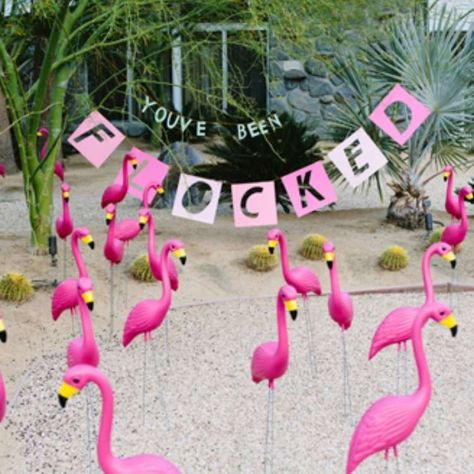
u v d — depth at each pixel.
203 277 7.75
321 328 6.62
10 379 5.67
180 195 6.94
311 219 9.70
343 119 9.38
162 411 5.15
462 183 12.48
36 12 6.98
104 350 6.18
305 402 5.27
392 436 3.65
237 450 4.67
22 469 4.48
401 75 8.52
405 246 8.57
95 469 4.48
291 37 7.39
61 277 7.39
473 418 5.02
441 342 6.27
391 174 9.34
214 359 5.99
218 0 7.06
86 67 12.10
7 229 9.58
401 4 8.61
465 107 8.66
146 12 7.60
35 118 7.61
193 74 9.44
